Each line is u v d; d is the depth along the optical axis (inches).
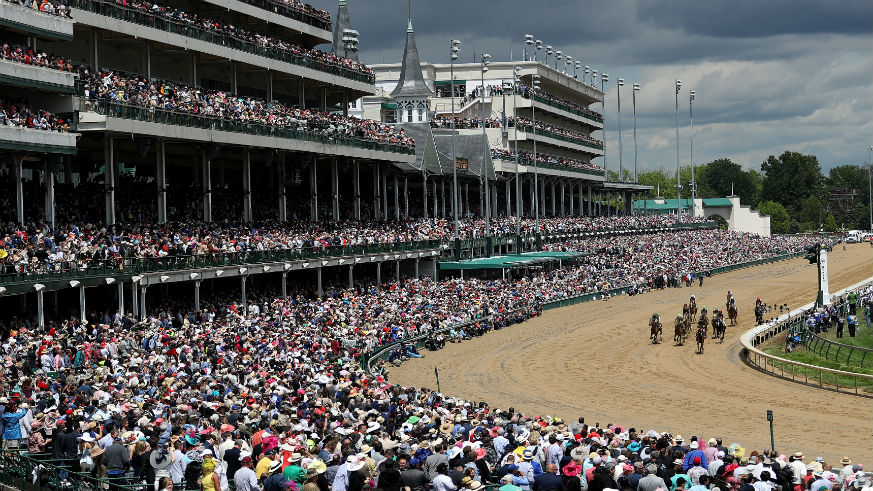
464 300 2903.5
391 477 847.1
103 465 917.8
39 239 1847.9
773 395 1907.0
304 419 1107.3
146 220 2353.6
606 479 870.4
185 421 1000.9
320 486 872.3
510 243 3927.2
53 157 1978.3
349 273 2827.3
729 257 4749.0
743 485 867.4
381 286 2982.3
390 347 2278.5
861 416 1711.4
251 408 1162.0
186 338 1777.8
